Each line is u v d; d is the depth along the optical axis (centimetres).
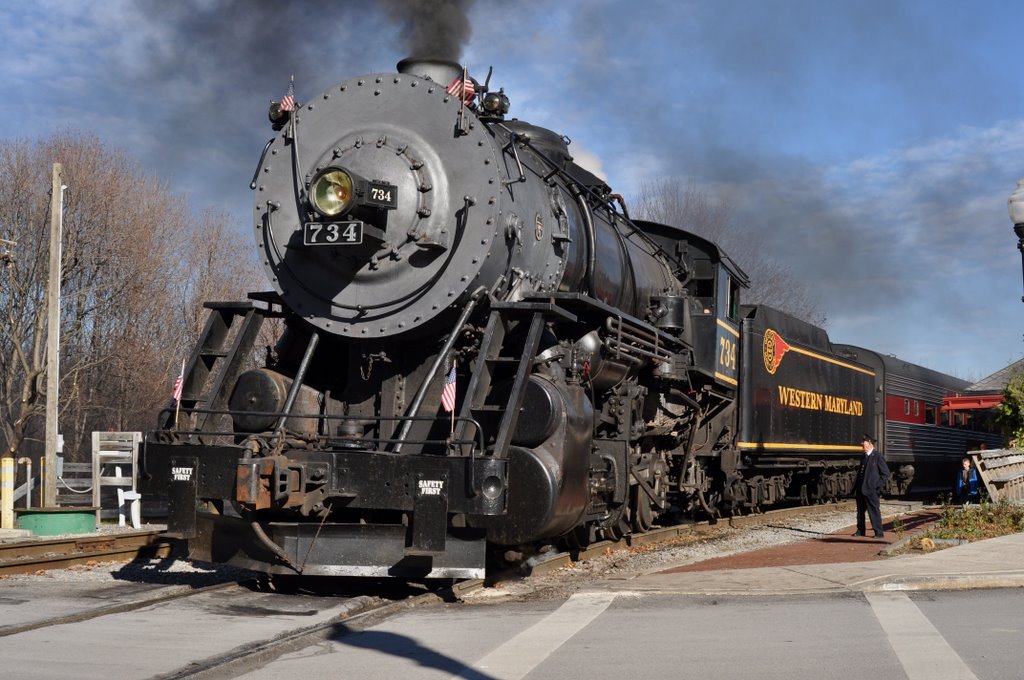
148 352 2961
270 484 756
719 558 1112
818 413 1947
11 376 2864
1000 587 860
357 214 852
